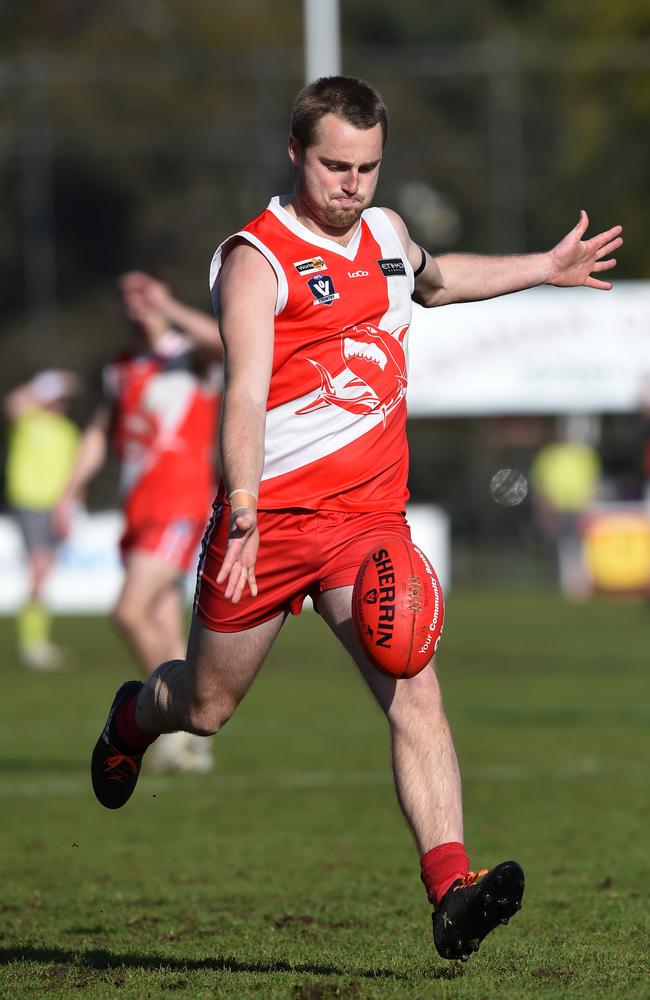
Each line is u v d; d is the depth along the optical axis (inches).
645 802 1203.9
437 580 625.3
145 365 1364.4
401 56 6333.7
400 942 741.3
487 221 5634.8
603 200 5211.6
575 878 911.0
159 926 793.6
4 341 5610.2
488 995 601.9
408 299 661.3
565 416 4338.1
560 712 1811.0
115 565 3722.9
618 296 4128.9
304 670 2485.2
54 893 893.2
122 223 5644.7
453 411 4143.7
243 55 5073.8
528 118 5196.9
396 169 5708.7
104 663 2608.3
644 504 4217.5
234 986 633.0
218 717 684.1
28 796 1279.5
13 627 3462.1
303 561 647.1
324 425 644.7
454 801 629.3
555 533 4131.4
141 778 1381.6
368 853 1021.8
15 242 5236.2
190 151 5369.1
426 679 644.1
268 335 625.6
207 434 1359.5
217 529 642.8
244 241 641.0
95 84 5482.3
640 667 2352.4
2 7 6638.8
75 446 2647.6
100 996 620.4
